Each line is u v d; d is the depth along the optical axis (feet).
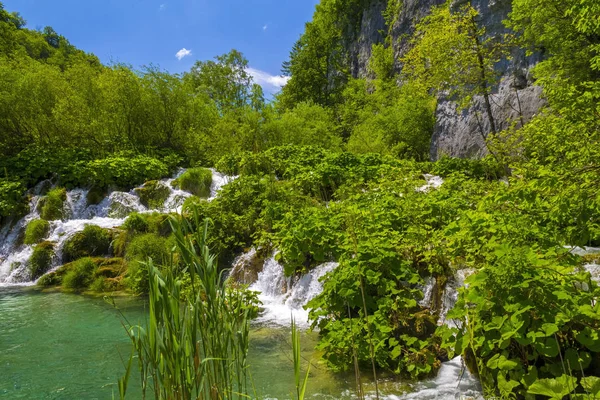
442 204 24.31
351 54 151.53
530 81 56.49
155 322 7.39
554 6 43.24
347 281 16.29
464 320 12.65
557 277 11.98
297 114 88.79
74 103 56.44
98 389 14.37
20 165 47.91
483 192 28.32
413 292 16.74
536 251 13.47
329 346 15.49
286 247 23.13
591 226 12.87
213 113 67.41
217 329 8.11
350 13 155.63
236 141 61.52
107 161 48.42
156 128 61.72
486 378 12.59
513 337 11.55
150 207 44.55
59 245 36.14
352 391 13.70
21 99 54.39
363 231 20.15
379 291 16.12
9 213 42.32
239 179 37.14
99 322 22.07
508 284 11.27
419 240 19.85
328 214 25.64
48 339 19.48
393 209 24.89
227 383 8.34
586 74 40.65
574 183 13.35
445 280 18.07
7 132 55.16
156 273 7.54
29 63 66.44
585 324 10.86
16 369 16.11
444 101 72.79
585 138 15.14
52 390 14.37
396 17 118.93
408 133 76.89
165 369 7.41
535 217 14.66
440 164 47.98
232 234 32.12
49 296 28.32
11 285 33.01
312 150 50.57
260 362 16.38
